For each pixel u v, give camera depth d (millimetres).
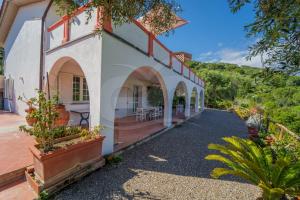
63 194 3148
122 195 3209
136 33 5965
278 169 2730
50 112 3389
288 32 1920
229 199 3244
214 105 27594
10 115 9516
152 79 12047
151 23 3719
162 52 8086
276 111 8992
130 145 5828
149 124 9430
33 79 8367
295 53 2045
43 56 7785
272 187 2771
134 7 2967
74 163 3553
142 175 3996
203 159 5121
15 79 10188
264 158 3217
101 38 4441
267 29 2049
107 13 3021
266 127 8922
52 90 7344
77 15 5402
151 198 3178
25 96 9031
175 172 4227
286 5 1799
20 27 9508
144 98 13414
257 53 2283
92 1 2811
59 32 6609
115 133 5695
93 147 4016
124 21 3338
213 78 31203
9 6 9453
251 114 14023
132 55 5688
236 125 11836
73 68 8242
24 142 5020
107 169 4199
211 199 3227
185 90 12688
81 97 8781
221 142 7094
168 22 3674
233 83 30469
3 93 12398
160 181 3775
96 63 4555
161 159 5000
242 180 3947
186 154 5492
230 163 3074
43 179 3023
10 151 4344
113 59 4848
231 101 28109
